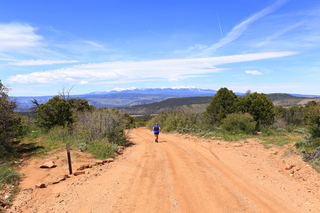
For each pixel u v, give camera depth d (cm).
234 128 2003
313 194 611
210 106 2530
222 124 2222
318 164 842
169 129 2733
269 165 946
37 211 511
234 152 1229
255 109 2169
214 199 581
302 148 1067
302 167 857
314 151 955
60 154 1065
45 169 848
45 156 1027
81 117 1689
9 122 1093
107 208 527
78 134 1519
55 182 709
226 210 515
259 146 1391
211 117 2527
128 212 505
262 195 611
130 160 1078
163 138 2047
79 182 721
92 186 686
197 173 829
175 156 1153
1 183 650
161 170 877
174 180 744
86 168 902
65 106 1962
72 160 981
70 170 812
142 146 1541
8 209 510
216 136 1858
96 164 964
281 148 1298
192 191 640
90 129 1439
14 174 718
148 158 1118
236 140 1634
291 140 1508
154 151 1319
